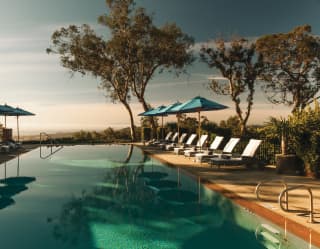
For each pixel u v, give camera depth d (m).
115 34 30.50
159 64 31.19
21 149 22.78
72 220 6.77
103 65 30.70
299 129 10.62
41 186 10.33
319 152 10.02
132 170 13.52
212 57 29.88
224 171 11.91
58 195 9.08
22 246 5.45
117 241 5.65
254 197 7.68
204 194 8.78
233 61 29.69
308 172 10.48
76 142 29.03
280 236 5.52
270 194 7.94
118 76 31.41
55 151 21.80
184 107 15.19
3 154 19.31
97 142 29.42
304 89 29.91
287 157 10.97
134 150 22.41
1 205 8.02
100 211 7.47
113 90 32.44
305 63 29.56
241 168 12.55
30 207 7.86
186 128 24.89
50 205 8.02
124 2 29.94
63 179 11.57
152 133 29.11
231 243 5.45
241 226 6.23
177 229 6.20
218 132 19.30
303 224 5.62
